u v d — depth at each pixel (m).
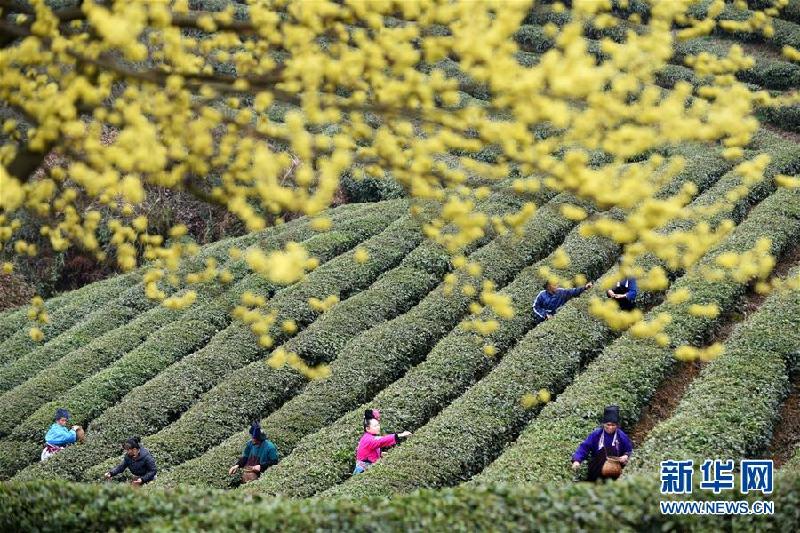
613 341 39.03
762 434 29.91
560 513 20.66
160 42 18.72
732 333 37.09
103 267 68.69
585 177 14.97
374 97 16.44
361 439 32.75
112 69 16.69
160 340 48.00
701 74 17.11
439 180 17.17
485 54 14.11
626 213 45.12
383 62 15.62
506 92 14.65
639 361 35.59
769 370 33.00
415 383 37.94
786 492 20.72
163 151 15.40
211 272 20.80
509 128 14.91
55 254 69.00
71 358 48.84
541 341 38.34
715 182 53.34
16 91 17.72
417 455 31.56
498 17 14.10
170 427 39.19
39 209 18.33
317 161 16.78
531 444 30.95
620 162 16.02
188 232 68.50
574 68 13.36
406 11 15.38
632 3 72.88
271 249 19.20
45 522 22.77
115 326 54.28
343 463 32.97
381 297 46.72
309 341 43.38
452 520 20.52
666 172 16.61
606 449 27.72
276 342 46.03
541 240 49.09
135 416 41.12
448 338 41.22
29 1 17.88
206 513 21.91
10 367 51.16
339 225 58.88
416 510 20.92
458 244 17.95
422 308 44.25
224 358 44.53
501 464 29.69
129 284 61.28
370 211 61.00
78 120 18.20
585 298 41.19
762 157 16.05
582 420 32.03
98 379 45.31
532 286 44.25
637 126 15.29
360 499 22.02
